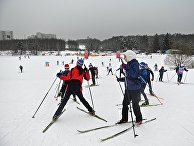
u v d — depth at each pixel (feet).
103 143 13.12
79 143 13.14
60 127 16.06
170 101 25.88
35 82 55.11
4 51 371.15
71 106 22.95
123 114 16.53
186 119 17.97
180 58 134.00
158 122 17.13
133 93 15.80
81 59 18.25
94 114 18.84
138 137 14.05
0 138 13.83
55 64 163.73
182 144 12.96
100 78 66.85
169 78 65.92
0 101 26.14
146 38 389.39
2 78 77.36
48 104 24.16
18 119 18.06
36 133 14.79
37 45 378.53
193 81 56.65
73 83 17.84
